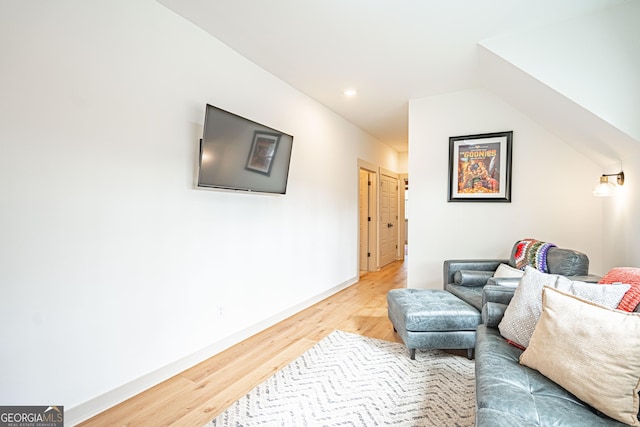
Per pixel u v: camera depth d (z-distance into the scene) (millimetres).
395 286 5082
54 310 1674
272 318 3307
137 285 2061
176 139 2312
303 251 3867
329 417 1798
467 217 3758
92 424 1743
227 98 2750
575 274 2469
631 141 2299
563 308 1480
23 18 1562
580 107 2383
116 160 1942
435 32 2521
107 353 1897
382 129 5520
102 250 1875
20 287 1559
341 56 2924
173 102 2287
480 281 3127
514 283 2449
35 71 1602
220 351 2666
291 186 3633
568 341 1379
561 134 3193
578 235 3297
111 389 1913
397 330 2797
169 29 2254
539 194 3439
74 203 1752
